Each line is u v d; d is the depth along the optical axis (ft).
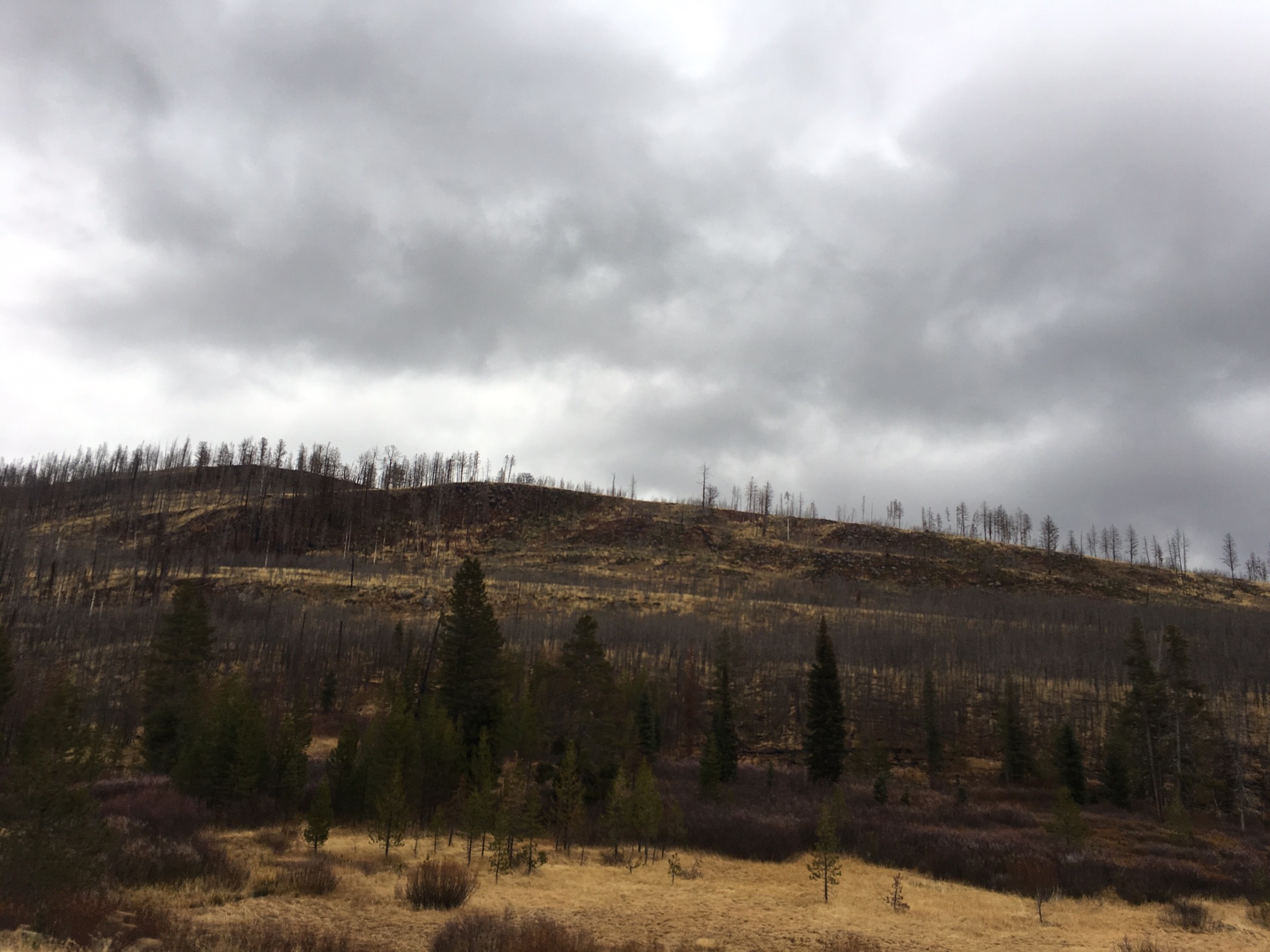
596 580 514.68
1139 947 83.05
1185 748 214.90
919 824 173.06
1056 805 154.92
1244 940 88.99
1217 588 609.01
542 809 143.33
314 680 279.28
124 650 282.36
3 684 175.73
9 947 44.75
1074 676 336.29
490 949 62.39
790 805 188.44
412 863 102.63
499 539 628.69
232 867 85.05
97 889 63.46
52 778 59.82
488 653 179.52
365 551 569.23
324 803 104.88
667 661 334.03
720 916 89.40
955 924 92.99
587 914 84.58
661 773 221.46
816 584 557.33
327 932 66.03
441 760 144.66
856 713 296.92
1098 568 640.17
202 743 138.00
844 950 76.13
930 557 639.35
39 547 428.56
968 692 321.93
